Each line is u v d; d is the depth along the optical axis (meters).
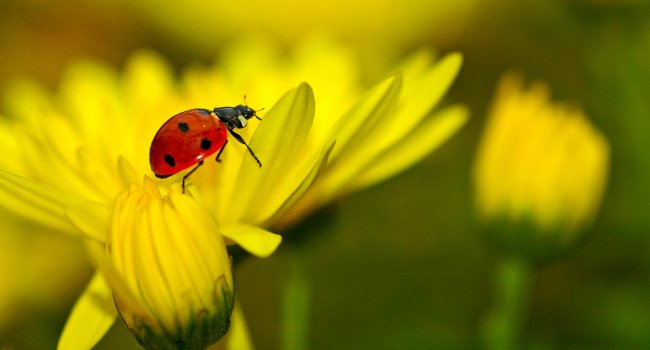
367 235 0.19
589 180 0.15
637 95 0.18
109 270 0.13
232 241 0.14
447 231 0.19
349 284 0.19
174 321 0.13
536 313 0.18
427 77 0.15
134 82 0.17
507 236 0.15
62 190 0.14
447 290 0.19
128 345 0.18
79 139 0.15
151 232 0.13
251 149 0.14
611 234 0.18
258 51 0.19
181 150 0.14
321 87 0.16
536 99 0.15
